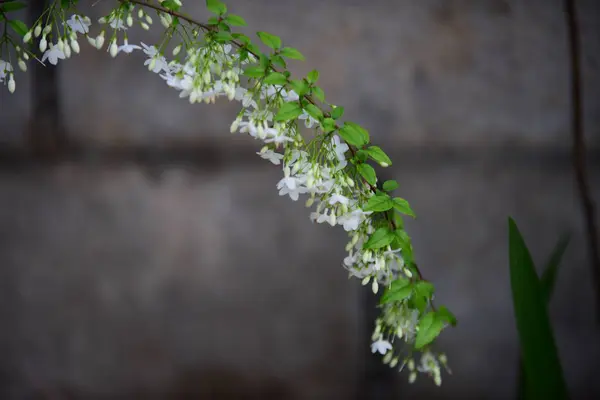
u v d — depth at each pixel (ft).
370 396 5.89
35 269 5.80
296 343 5.93
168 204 5.83
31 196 5.78
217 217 5.85
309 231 5.89
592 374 6.01
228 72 4.19
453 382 5.97
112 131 5.78
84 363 5.83
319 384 5.93
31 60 5.69
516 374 6.02
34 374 5.82
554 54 5.91
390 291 4.25
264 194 5.87
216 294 5.89
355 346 5.90
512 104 5.93
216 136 5.81
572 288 5.99
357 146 4.21
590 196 5.93
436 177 5.93
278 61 4.21
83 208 5.81
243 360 5.91
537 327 4.58
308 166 4.20
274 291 5.90
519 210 5.98
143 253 5.83
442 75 5.87
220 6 4.22
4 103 5.71
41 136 5.74
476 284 5.98
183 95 4.27
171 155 5.81
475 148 5.93
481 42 5.89
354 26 5.82
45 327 5.81
